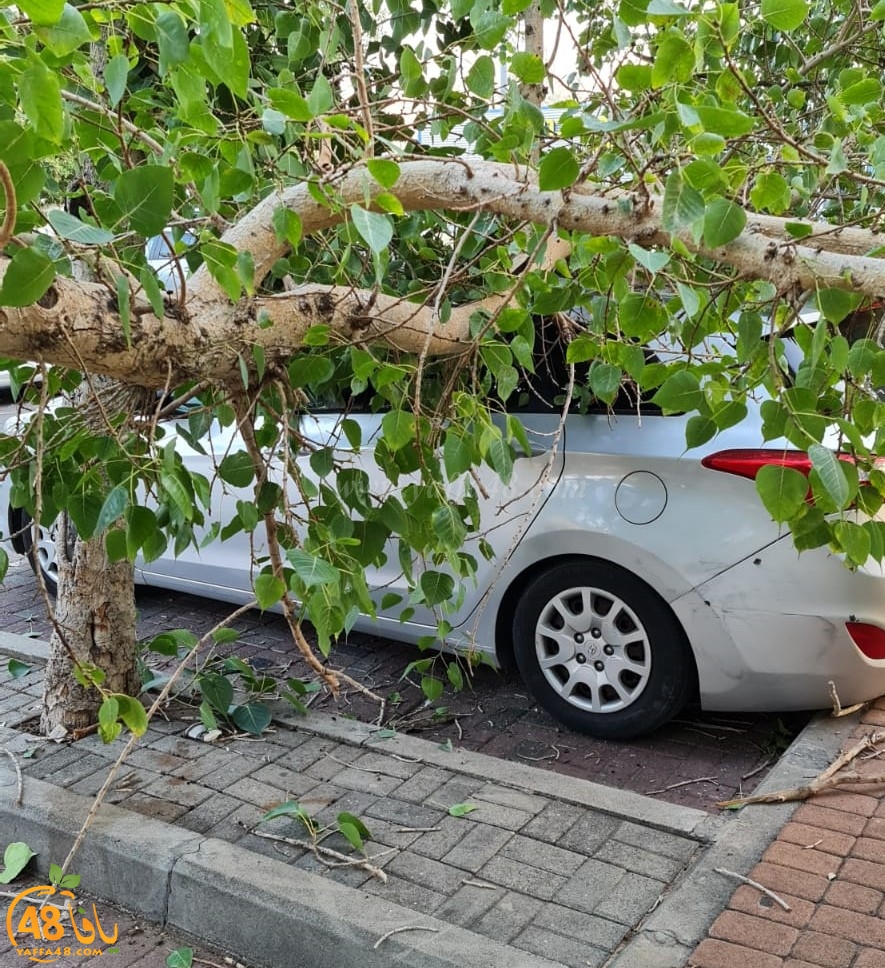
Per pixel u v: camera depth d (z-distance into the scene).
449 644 4.28
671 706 3.71
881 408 2.21
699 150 1.77
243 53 1.66
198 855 2.94
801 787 3.23
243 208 2.70
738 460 3.41
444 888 2.86
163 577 5.41
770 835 3.00
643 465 3.60
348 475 2.63
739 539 3.42
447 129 2.77
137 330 1.95
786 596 3.39
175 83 1.73
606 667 3.83
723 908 2.66
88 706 3.89
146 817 3.21
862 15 3.36
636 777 3.64
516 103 2.08
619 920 2.69
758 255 1.95
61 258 1.73
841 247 2.04
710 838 3.04
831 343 2.08
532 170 2.30
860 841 2.93
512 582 4.02
